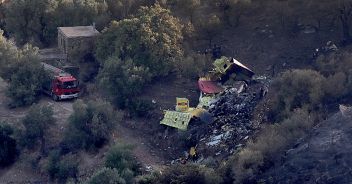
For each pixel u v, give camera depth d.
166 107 173.00
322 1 195.88
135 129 168.25
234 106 163.62
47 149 161.88
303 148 130.75
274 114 153.25
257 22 199.62
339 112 135.50
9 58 185.75
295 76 153.38
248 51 189.50
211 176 134.25
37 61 186.38
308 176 125.31
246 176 132.00
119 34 184.12
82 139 160.12
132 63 177.75
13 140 164.12
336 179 121.62
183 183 133.88
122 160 146.88
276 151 135.25
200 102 169.75
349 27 180.00
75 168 154.25
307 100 149.75
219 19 198.38
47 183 154.75
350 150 124.56
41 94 187.12
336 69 159.12
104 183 136.50
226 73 177.25
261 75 178.62
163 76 184.38
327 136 130.38
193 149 154.88
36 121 162.75
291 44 186.75
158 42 181.62
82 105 162.12
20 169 160.00
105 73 176.88
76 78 191.88
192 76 182.25
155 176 139.62
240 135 151.88
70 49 196.25
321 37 185.62
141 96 176.88
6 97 188.12
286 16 192.88
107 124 161.50
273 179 129.12
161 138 163.38
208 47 194.38
